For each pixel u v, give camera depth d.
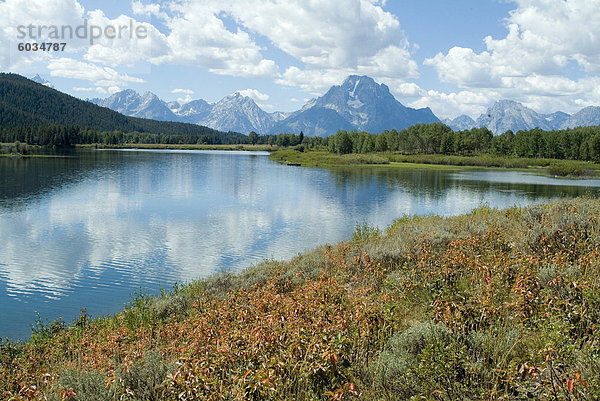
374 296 8.08
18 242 29.66
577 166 100.06
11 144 162.25
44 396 6.07
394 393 5.04
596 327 5.25
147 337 10.20
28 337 15.54
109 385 5.79
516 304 6.26
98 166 99.06
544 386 4.20
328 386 5.39
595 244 9.52
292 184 70.06
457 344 5.32
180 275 22.66
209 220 37.91
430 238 13.59
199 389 5.13
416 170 112.69
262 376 5.07
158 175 80.25
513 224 15.35
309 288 8.91
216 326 8.54
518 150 164.00
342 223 36.69
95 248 28.14
